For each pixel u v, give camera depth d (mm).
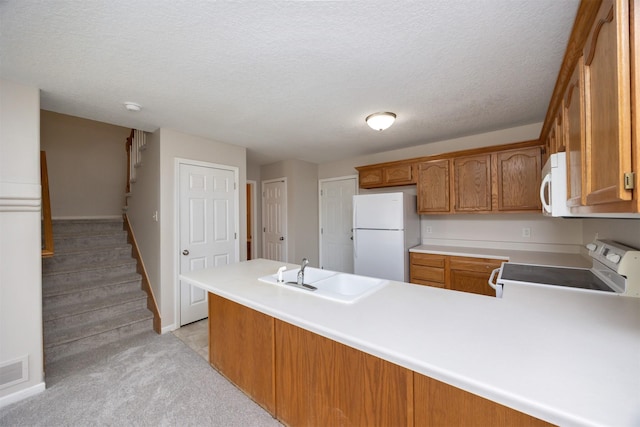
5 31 1347
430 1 1190
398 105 2354
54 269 3004
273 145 3674
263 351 1648
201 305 3195
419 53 1593
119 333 2699
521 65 1729
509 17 1292
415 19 1306
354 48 1539
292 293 1547
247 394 1801
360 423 1159
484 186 2998
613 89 760
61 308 2703
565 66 1300
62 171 3998
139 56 1593
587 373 736
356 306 1299
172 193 2965
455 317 1150
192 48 1522
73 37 1408
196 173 3178
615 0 710
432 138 3391
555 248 2881
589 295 1427
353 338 975
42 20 1274
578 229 2752
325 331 1061
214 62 1666
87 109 2379
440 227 3650
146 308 3090
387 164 3717
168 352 2430
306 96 2158
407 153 3857
